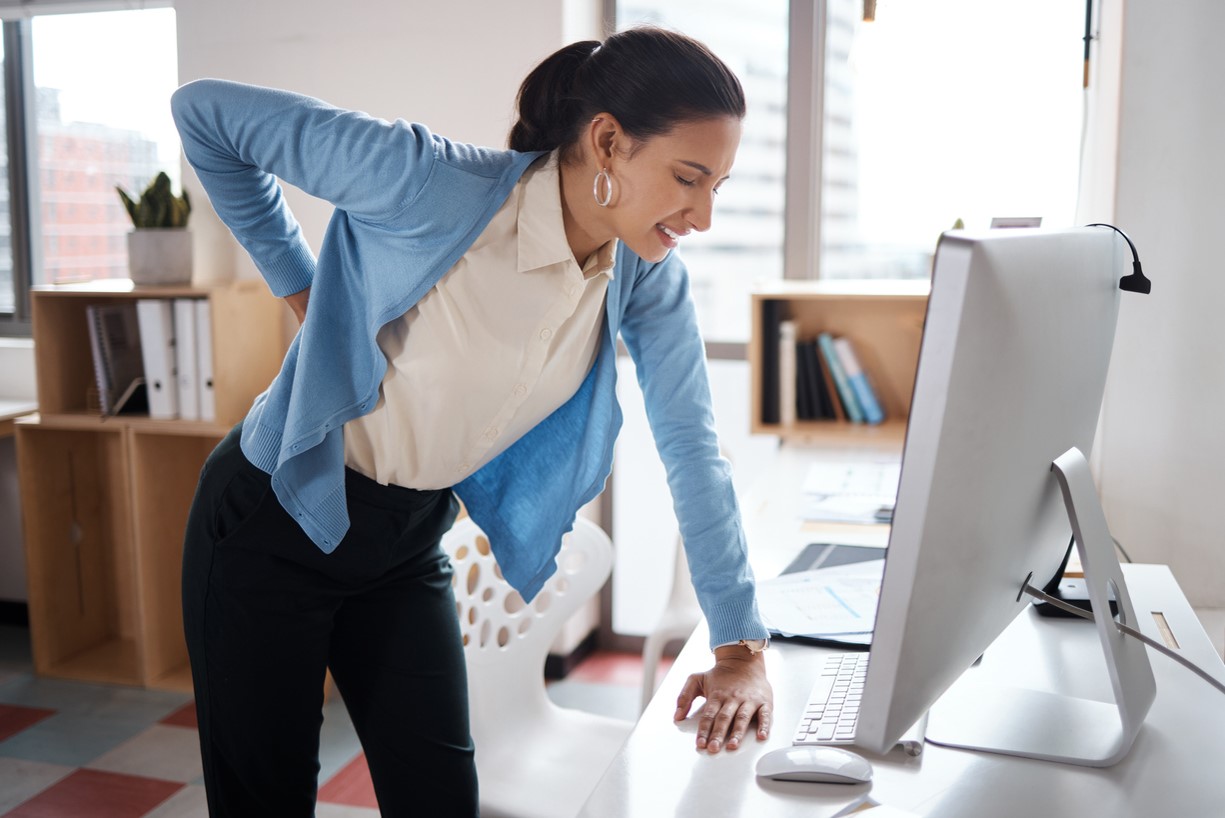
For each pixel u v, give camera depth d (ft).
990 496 3.08
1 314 12.45
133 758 9.32
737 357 11.17
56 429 11.14
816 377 9.86
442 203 4.15
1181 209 7.40
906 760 3.62
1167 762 3.59
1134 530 7.79
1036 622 4.95
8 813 8.41
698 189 4.08
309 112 4.19
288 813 4.99
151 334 10.23
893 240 10.37
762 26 10.68
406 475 4.72
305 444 4.40
